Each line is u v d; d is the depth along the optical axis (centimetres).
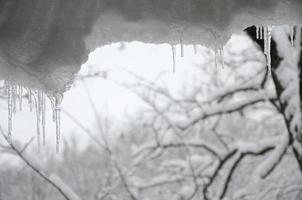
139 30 199
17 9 195
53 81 197
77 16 197
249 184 662
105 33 199
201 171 708
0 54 192
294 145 539
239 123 909
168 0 197
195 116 696
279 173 683
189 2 197
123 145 884
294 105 523
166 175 759
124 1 197
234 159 624
